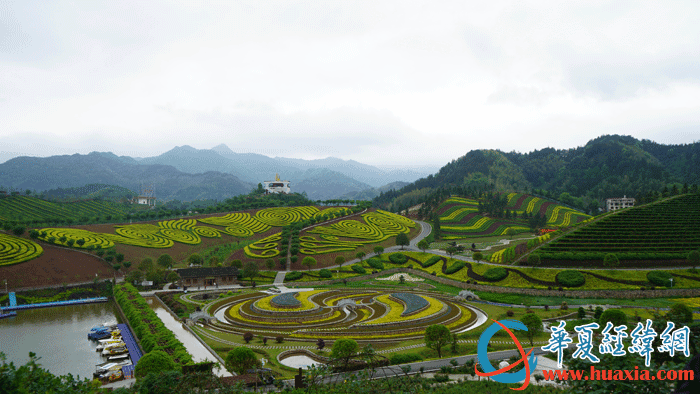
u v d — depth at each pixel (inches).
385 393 1494.8
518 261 5511.8
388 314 3868.1
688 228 5792.3
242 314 4030.5
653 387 691.4
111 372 2721.5
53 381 1066.1
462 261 6048.2
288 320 3809.1
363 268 6358.3
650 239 5551.2
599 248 5403.5
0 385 845.2
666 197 7298.2
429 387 2048.5
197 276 5575.8
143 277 5654.5
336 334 3353.8
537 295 4675.2
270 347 3034.0
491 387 2073.1
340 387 1509.6
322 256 6953.7
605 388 709.3
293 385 2262.6
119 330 3622.0
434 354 2842.0
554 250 5497.1
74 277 5526.6
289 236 7765.8
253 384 2226.9
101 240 6948.8
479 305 4382.4
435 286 5452.8
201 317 3836.1
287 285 5703.7
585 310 3996.1
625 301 4286.4
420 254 6948.8
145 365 2188.7
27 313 4466.0
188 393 1555.1
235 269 5915.4
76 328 3892.7
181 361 2432.3
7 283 5022.1
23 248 5890.8
